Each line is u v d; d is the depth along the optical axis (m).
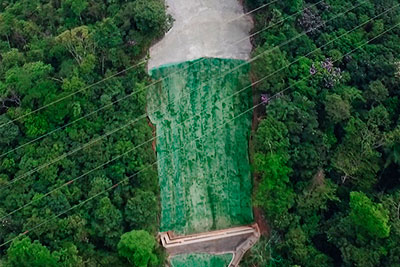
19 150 38.22
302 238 39.41
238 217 42.38
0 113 39.72
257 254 39.81
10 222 35.81
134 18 41.62
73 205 37.25
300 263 39.22
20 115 38.34
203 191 42.38
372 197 40.31
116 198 37.94
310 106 41.53
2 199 36.75
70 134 38.62
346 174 40.78
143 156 39.25
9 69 40.25
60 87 39.53
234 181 42.50
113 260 37.00
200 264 40.72
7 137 37.94
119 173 38.38
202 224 42.06
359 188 41.09
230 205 42.41
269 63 41.03
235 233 41.47
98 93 40.16
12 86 38.72
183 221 41.88
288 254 39.69
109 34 40.94
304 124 41.00
